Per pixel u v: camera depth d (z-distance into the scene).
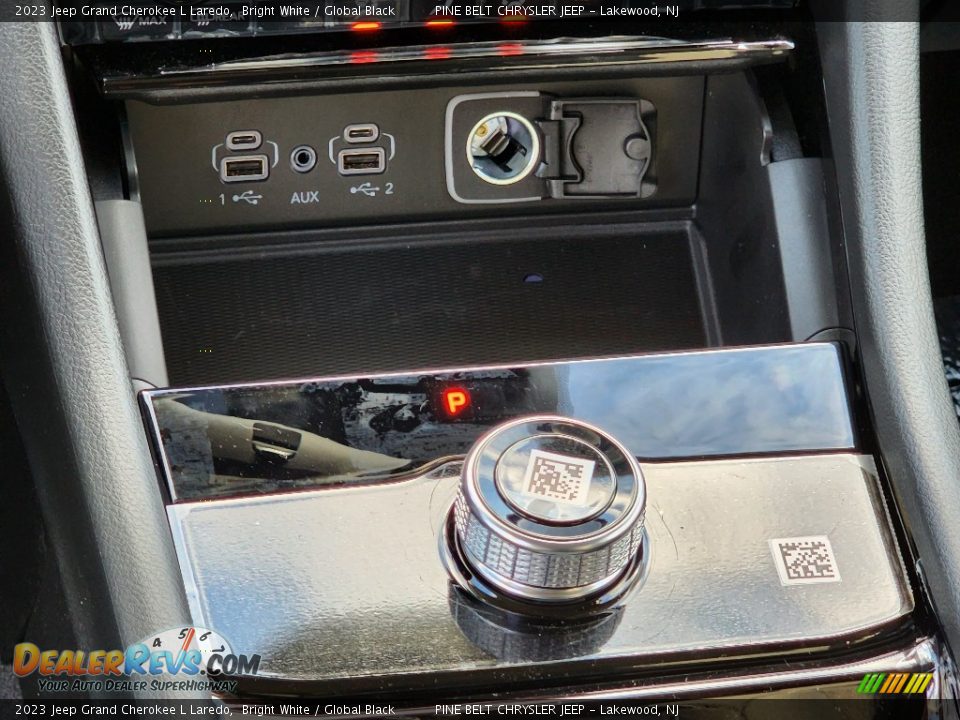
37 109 0.64
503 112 0.88
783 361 0.70
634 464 0.57
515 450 0.57
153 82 0.73
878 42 0.72
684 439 0.67
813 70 0.77
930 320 0.70
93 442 0.62
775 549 0.63
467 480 0.56
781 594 0.61
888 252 0.71
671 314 0.95
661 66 0.78
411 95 0.86
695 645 0.59
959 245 0.96
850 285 0.73
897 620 0.61
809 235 0.78
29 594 0.70
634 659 0.58
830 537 0.64
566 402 0.68
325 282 0.92
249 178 0.86
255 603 0.59
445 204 0.91
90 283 0.64
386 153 0.87
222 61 0.73
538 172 0.89
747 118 0.84
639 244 0.96
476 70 0.76
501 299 0.94
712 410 0.68
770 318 0.82
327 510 0.63
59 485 0.65
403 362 0.90
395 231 0.94
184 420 0.65
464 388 0.68
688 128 0.92
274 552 0.61
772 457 0.67
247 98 0.76
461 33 0.75
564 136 0.89
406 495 0.64
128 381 0.64
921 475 0.66
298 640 0.58
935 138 1.03
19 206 0.64
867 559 0.63
